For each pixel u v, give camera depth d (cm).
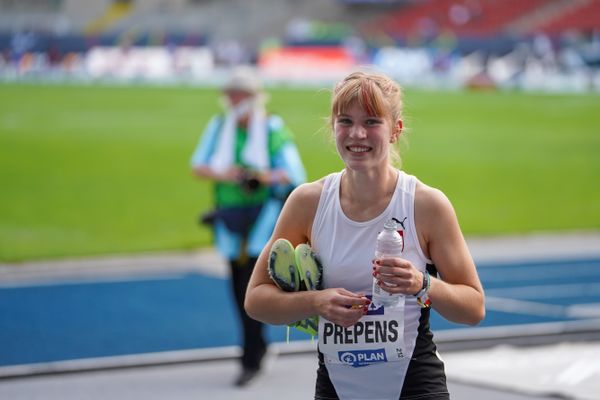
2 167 4609
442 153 5350
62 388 1491
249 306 820
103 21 12356
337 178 815
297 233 827
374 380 807
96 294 2286
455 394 1454
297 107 7288
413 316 800
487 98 8362
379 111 765
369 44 9875
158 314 2069
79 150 5216
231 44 10331
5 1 12456
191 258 2816
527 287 2427
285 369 1631
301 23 12025
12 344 1794
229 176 1534
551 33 10881
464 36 11288
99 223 3369
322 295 773
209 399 1441
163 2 12356
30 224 3338
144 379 1557
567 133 6266
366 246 791
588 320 2038
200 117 6769
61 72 10206
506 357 1689
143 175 4459
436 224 791
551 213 3747
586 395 1442
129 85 9388
